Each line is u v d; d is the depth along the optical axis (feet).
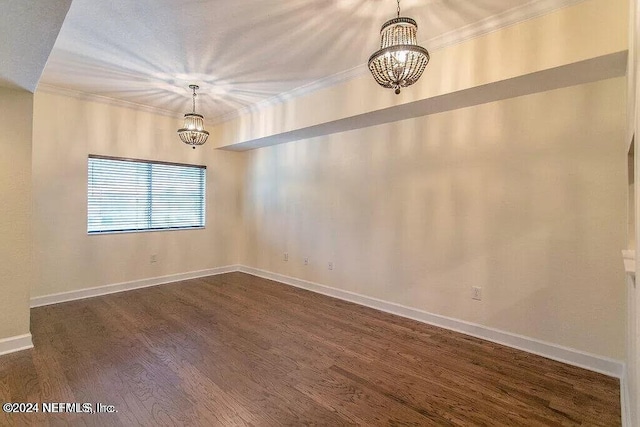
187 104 14.24
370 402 6.54
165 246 15.72
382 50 5.90
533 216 8.70
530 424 5.93
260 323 10.70
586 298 7.93
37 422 5.82
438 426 5.87
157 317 11.12
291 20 7.69
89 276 13.37
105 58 9.72
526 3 6.96
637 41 4.06
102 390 6.81
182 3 7.02
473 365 8.04
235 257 18.62
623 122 7.41
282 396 6.70
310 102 12.34
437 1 6.91
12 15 5.04
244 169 18.42
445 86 8.61
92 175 13.44
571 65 6.84
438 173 10.55
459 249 10.11
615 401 6.60
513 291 9.05
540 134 8.55
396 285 11.69
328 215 14.01
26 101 8.45
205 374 7.51
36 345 8.79
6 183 8.26
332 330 10.18
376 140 12.20
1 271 8.27
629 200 6.17
